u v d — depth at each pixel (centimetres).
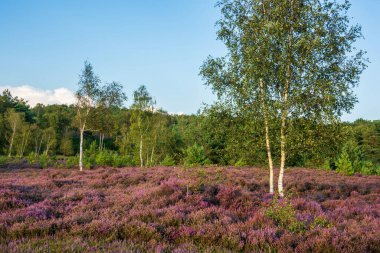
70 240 602
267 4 1556
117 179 1972
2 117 8762
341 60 1524
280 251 607
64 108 15012
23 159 5084
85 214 849
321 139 1467
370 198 1606
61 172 2794
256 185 1930
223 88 1620
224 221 784
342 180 2566
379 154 7225
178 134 7275
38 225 707
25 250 518
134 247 570
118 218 812
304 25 1503
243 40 1519
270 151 1563
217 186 1284
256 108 1543
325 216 900
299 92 1422
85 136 10512
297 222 769
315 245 639
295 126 1466
